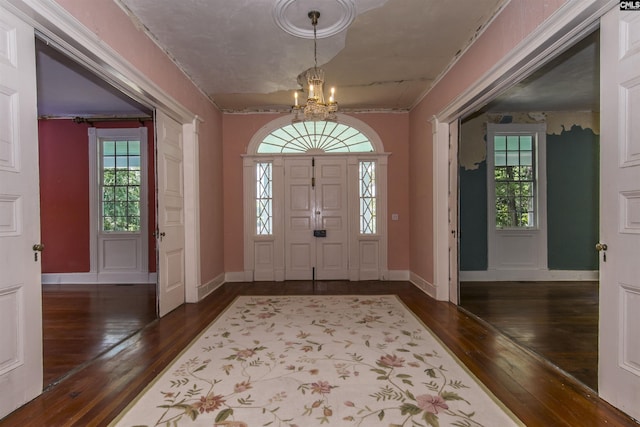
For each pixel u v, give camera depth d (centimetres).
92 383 223
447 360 253
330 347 279
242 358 259
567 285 522
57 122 560
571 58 364
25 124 198
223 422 179
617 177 186
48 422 181
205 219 465
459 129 401
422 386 215
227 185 559
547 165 555
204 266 460
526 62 252
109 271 566
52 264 562
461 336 304
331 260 566
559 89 452
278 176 562
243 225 561
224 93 475
